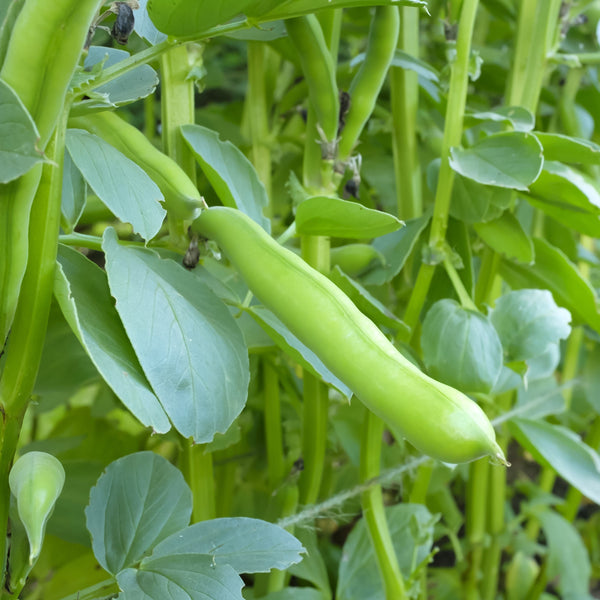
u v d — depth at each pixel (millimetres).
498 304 583
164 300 433
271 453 689
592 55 612
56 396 710
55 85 387
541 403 771
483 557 829
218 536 455
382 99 801
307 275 413
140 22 507
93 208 584
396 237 616
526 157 529
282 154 765
